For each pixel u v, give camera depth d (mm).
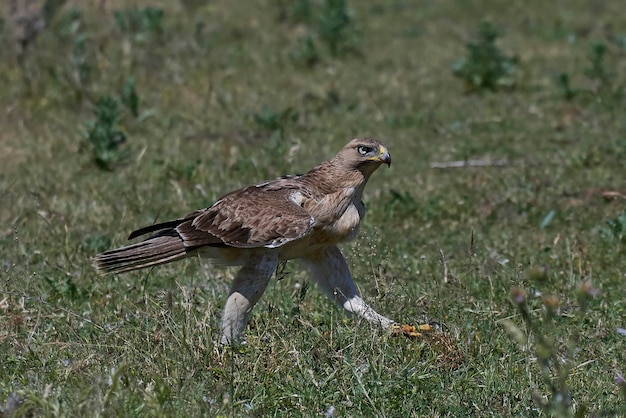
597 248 17219
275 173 21203
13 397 10867
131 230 17859
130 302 14195
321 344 12586
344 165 13328
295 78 28547
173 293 14578
